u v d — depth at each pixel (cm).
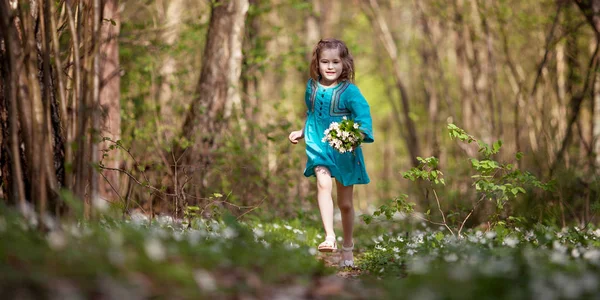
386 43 2034
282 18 1702
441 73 1922
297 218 968
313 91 609
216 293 305
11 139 426
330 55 597
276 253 422
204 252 366
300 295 338
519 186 630
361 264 588
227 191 914
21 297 257
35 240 361
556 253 434
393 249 589
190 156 945
